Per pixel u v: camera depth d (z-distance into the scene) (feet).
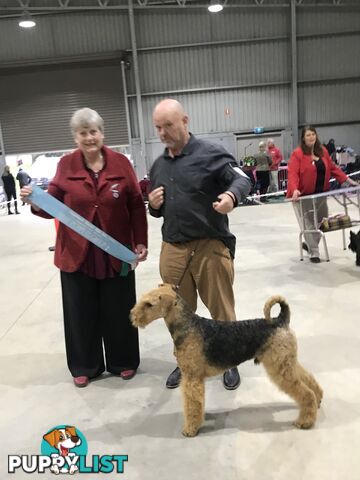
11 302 16.52
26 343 12.66
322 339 11.32
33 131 45.24
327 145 41.93
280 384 7.73
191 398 7.66
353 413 8.20
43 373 10.76
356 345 10.90
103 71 43.50
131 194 9.37
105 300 9.68
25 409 9.18
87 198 8.89
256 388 9.31
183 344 7.52
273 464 7.02
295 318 12.77
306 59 43.42
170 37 43.04
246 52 43.27
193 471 7.01
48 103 44.47
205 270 9.05
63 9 40.27
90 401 9.31
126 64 43.45
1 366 11.27
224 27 42.78
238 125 45.01
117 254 9.04
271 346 7.57
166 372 10.36
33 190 8.62
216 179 8.61
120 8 40.86
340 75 43.62
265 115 44.65
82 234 8.79
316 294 14.64
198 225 8.73
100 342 10.12
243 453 7.32
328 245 20.93
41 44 43.04
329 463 6.96
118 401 9.24
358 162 41.50
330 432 7.70
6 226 36.14
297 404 7.98
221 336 7.55
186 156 8.57
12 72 43.73
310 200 17.71
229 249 9.21
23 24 37.83
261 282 16.35
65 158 9.14
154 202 8.91
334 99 44.27
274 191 40.24
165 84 44.16
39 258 23.59
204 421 8.25
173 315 7.50
